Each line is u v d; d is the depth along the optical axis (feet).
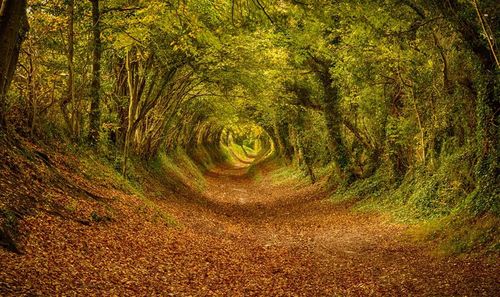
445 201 58.65
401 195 72.13
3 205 33.35
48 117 61.21
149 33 62.34
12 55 45.09
